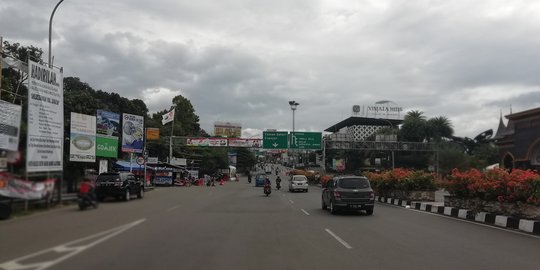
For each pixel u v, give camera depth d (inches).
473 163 2807.6
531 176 668.1
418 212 871.7
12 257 389.7
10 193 754.2
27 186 794.8
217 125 4854.8
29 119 833.5
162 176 2311.8
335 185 835.4
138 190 1255.5
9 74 1675.7
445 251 426.3
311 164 5644.7
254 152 6077.8
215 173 3634.4
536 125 2012.8
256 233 549.3
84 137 1261.1
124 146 1737.2
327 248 442.0
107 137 1512.1
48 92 893.8
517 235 539.8
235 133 4874.5
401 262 373.1
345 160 4315.9
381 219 729.0
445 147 2928.2
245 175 5359.3
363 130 4443.9
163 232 551.8
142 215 768.9
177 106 3956.7
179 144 2455.7
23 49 1878.7
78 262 368.5
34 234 532.4
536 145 2025.1
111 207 948.0
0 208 691.4
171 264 362.3
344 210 855.1
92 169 1579.7
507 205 692.1
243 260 379.6
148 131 1929.1
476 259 386.9
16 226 613.6
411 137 3425.2
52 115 906.7
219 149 3949.3
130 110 2987.2
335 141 2362.2
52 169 905.5
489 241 490.3
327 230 581.6
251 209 911.0
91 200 891.4
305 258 389.4
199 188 2046.0
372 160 4001.0
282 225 634.8
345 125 4778.5
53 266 353.4
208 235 528.7
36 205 869.8
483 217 700.0
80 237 507.8
